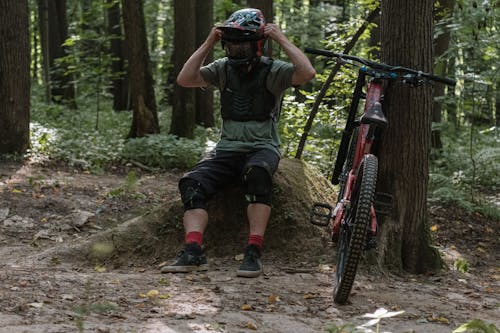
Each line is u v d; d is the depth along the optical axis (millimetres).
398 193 8055
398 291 7012
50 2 29688
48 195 11625
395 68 6633
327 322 5648
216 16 27953
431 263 8172
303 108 12195
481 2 12172
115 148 17406
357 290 6891
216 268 7629
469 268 8906
